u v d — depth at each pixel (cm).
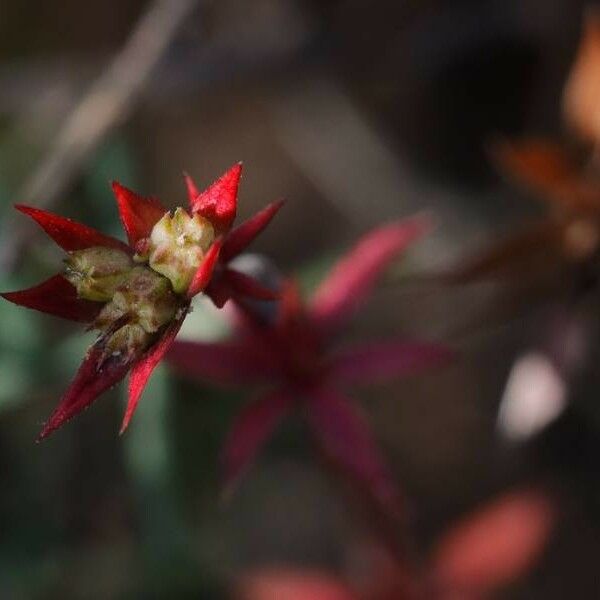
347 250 17
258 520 23
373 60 23
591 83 16
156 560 17
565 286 16
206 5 23
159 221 12
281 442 20
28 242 16
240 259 14
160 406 16
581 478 23
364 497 15
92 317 12
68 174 17
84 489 20
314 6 23
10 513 20
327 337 14
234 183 12
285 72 23
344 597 17
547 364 17
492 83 23
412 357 14
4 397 16
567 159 16
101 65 22
